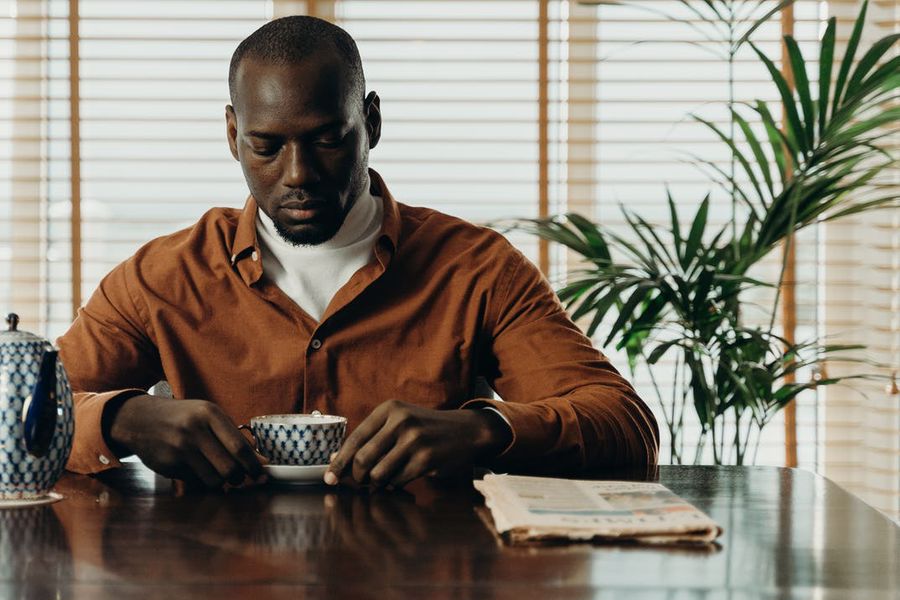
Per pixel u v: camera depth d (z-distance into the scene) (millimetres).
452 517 1202
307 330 1729
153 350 1785
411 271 1770
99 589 950
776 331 3016
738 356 2451
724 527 1167
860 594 946
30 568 1010
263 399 1729
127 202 3045
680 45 3016
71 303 3029
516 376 1714
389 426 1332
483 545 1086
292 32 1533
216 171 3061
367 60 3027
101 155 3045
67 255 3039
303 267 1737
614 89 3031
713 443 2363
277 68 1503
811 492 1352
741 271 2465
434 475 1425
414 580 974
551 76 3037
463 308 1757
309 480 1363
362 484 1369
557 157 3037
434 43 3033
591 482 1310
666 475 1459
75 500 1285
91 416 1403
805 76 2449
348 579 977
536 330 1730
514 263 1791
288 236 1644
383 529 1149
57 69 3025
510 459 1402
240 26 3059
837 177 2422
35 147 3025
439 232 1813
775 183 3002
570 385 1649
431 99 3023
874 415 3006
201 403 1356
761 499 1310
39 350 1264
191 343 1731
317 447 1377
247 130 1528
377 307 1745
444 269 1771
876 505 3012
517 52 3037
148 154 3053
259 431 1393
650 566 1020
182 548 1077
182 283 1753
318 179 1543
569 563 1027
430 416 1358
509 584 963
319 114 1504
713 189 3025
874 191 2953
